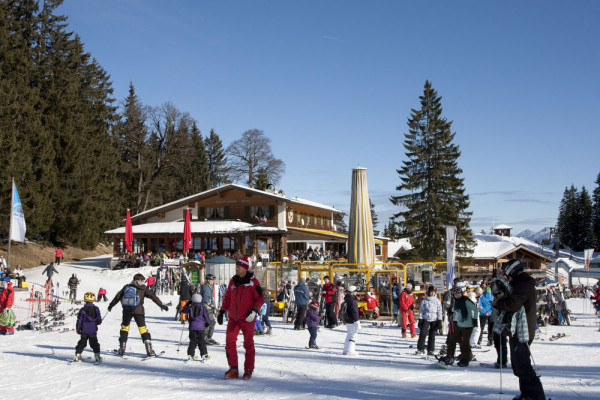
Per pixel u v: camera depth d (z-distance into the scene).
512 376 10.34
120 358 12.61
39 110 51.94
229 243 51.28
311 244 61.97
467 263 60.12
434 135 60.00
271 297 27.06
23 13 56.16
